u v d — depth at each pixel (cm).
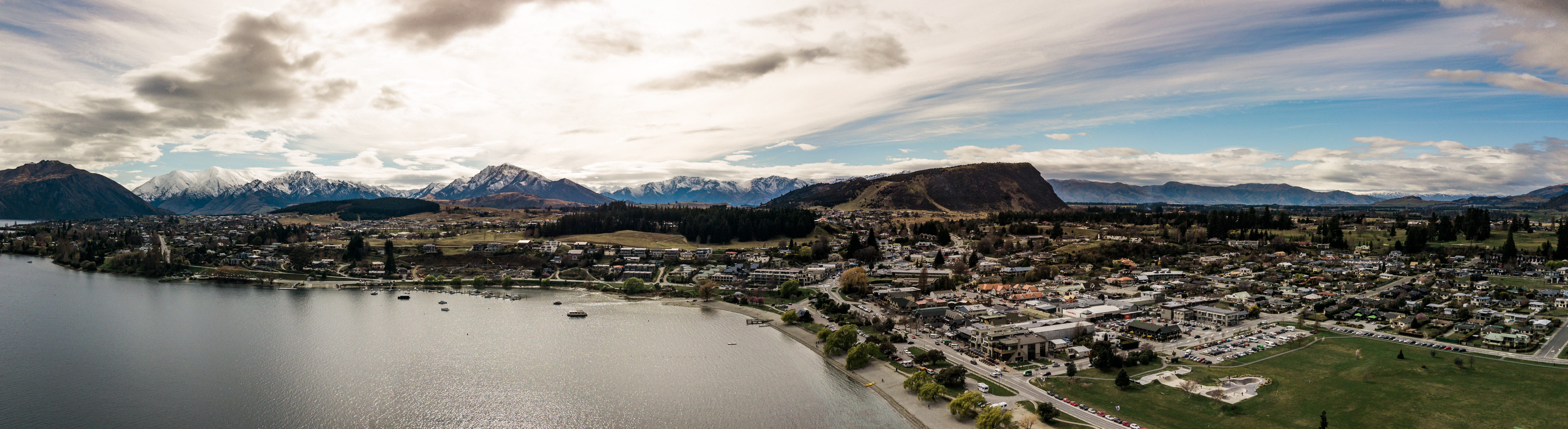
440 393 17938
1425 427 14162
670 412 16775
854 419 16238
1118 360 18800
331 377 19038
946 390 17262
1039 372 18512
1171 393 16738
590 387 18562
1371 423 14525
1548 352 18962
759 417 16438
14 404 16700
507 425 15912
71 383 18262
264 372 19462
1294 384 17112
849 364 19775
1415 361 18362
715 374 19762
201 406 16688
